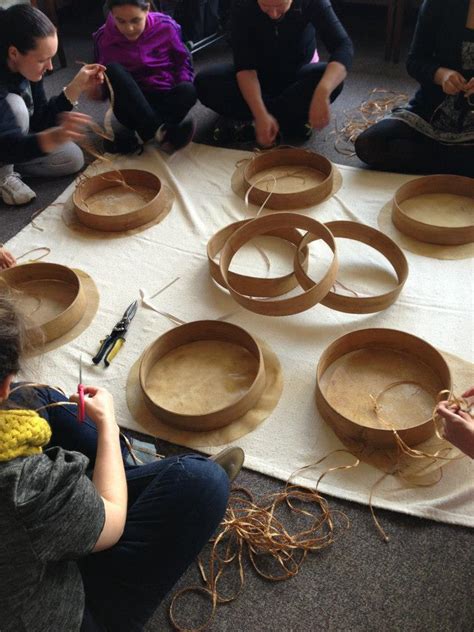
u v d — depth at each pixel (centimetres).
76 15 422
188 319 206
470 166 255
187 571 148
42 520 91
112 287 220
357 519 154
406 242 229
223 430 173
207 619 139
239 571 147
